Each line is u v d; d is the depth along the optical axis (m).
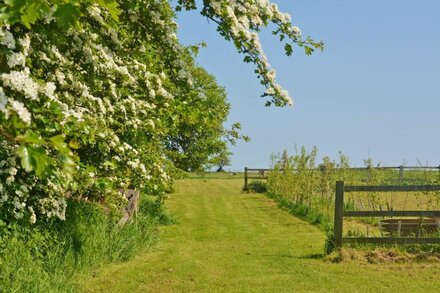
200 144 28.19
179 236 12.71
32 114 3.89
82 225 8.49
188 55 6.57
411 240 9.75
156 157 11.22
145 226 11.25
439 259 9.20
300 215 17.97
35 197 6.24
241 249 10.83
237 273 8.28
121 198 8.27
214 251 10.49
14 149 4.93
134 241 9.71
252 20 5.70
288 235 13.34
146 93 6.37
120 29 6.57
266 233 13.73
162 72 6.43
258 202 23.61
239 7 5.43
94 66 5.26
